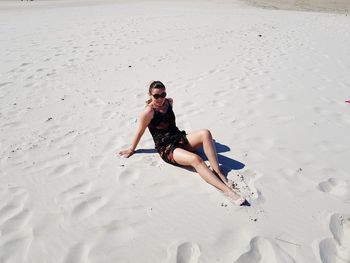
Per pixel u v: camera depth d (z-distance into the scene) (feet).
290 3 75.72
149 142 14.80
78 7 72.54
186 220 10.00
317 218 9.86
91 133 15.88
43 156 13.94
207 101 18.95
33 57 29.32
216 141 14.51
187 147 12.74
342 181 11.60
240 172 12.13
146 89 21.42
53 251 9.05
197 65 25.91
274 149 13.70
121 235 9.53
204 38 35.09
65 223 10.06
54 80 23.48
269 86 21.01
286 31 38.73
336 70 24.06
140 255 8.83
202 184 11.64
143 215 10.28
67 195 11.35
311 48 30.48
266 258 8.60
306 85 21.15
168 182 11.86
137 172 12.51
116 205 10.77
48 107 19.04
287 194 10.93
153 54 29.37
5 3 87.71
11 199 11.21
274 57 27.66
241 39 34.40
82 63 27.35
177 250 8.93
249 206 10.39
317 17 51.47
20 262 8.72
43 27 44.39
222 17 50.62
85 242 9.34
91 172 12.64
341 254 8.65
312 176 11.87
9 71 25.53
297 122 16.08
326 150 13.60
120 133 15.76
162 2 79.87
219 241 9.16
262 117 16.70
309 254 8.64
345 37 35.12
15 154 14.16
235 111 17.49
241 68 24.85
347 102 18.40
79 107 18.98
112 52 30.48
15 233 9.68
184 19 48.52
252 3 75.72
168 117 12.86
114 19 50.31
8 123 17.10
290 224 9.66
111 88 21.83
